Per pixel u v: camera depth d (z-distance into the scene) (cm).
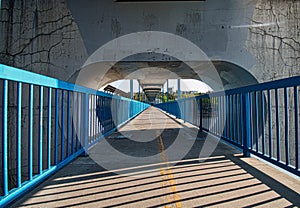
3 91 235
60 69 709
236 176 372
